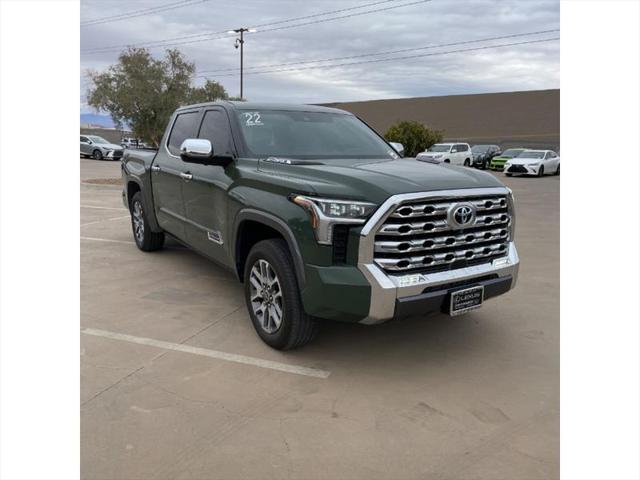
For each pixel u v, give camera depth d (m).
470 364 3.82
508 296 5.41
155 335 4.27
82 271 6.17
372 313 3.29
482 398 3.35
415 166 4.05
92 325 4.47
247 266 4.12
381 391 3.42
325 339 4.23
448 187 3.49
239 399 3.30
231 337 4.25
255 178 4.01
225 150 4.64
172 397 3.31
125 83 17.91
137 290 5.45
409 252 3.36
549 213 12.08
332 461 2.70
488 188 3.69
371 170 3.75
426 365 3.80
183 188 5.36
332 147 4.73
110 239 8.09
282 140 4.64
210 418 3.08
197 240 5.22
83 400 3.25
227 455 2.74
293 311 3.68
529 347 4.12
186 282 5.75
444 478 2.59
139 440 2.85
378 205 3.25
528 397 3.36
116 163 29.84
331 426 3.02
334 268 3.36
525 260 7.11
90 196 13.89
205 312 4.81
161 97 17.97
